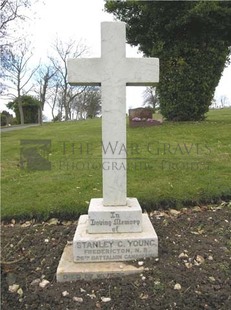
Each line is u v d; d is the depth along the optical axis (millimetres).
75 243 2748
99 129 12820
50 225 3645
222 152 6676
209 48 10938
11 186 4859
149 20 11102
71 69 2824
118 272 2609
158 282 2449
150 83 2912
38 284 2541
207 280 2453
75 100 51531
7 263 2764
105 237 2797
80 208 3857
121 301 2293
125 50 2818
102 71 2828
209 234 3230
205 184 4559
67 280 2602
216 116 15719
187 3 10164
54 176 5375
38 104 41938
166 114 11820
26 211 3811
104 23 2779
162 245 2998
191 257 2764
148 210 3973
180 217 3719
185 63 11008
